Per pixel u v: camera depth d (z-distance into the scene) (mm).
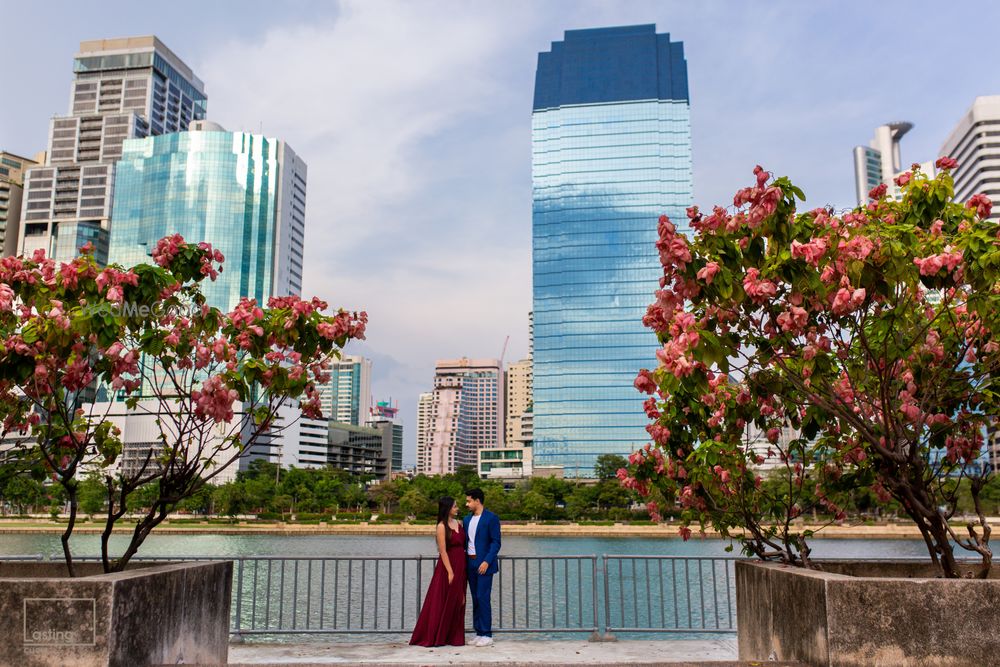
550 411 170000
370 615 24000
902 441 7285
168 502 7301
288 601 28141
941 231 6699
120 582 5383
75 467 7055
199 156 187250
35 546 66375
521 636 16547
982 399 7508
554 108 186750
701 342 5809
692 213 5949
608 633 11766
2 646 5242
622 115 183375
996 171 175375
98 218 199375
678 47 188125
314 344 7598
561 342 173125
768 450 8742
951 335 7410
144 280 6871
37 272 7074
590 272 175625
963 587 5355
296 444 191125
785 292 6250
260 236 188625
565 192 181125
